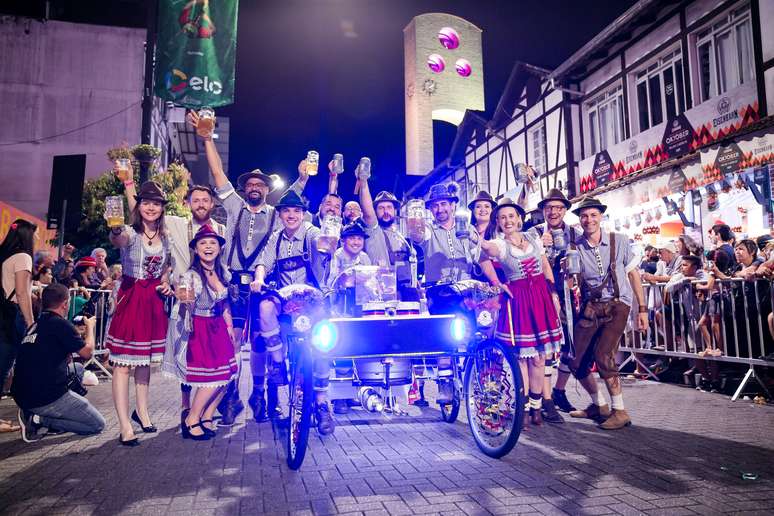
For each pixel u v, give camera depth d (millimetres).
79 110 22078
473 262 5258
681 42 12227
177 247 5195
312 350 3533
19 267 4941
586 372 5102
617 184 13578
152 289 4660
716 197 10875
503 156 20125
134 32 22891
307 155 5969
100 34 22594
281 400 6590
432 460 3830
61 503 3027
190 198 5219
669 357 7844
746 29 10797
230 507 2934
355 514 2812
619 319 4898
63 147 21812
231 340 4746
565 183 16078
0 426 5047
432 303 4445
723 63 11367
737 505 2885
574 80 16016
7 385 6914
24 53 21953
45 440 4648
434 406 6043
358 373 3975
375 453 4043
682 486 3205
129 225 4754
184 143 32781
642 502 2943
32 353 4652
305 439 3541
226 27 17234
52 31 22250
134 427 5137
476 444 4262
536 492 3123
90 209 15820
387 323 3633
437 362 4301
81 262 9367
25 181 21391
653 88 13367
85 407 4754
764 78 10188
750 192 10117
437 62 28344
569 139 15805
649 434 4543
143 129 22312
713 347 6820
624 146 13820
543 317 4789
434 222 5531
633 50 13773
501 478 3393
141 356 4508
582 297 5070
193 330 4543
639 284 5035
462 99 28531
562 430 4738
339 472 3568
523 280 4855
